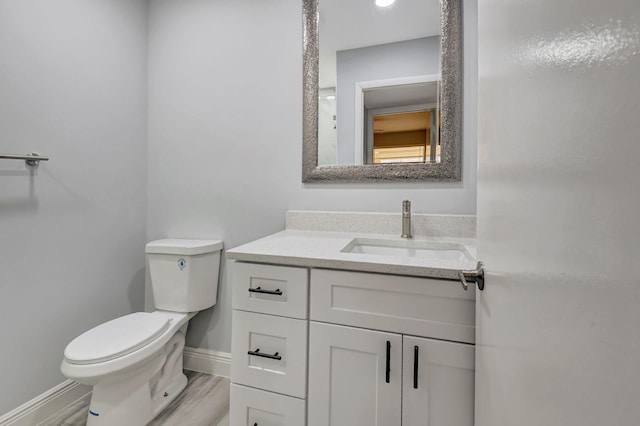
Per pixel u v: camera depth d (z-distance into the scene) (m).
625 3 0.21
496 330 0.54
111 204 1.72
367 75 1.51
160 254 1.64
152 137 1.92
